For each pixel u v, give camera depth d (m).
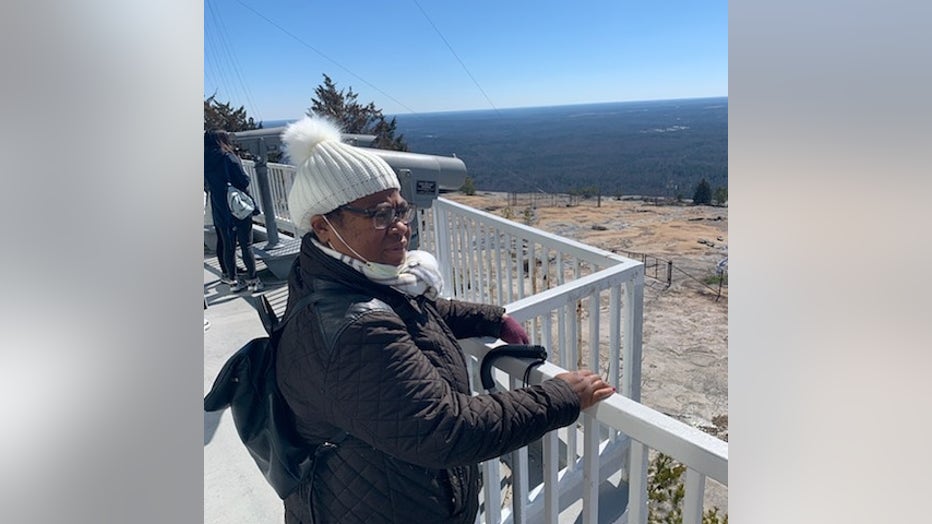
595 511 1.09
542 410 0.97
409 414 0.89
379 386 0.90
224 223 3.97
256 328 3.34
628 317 2.24
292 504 1.11
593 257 2.39
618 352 2.21
